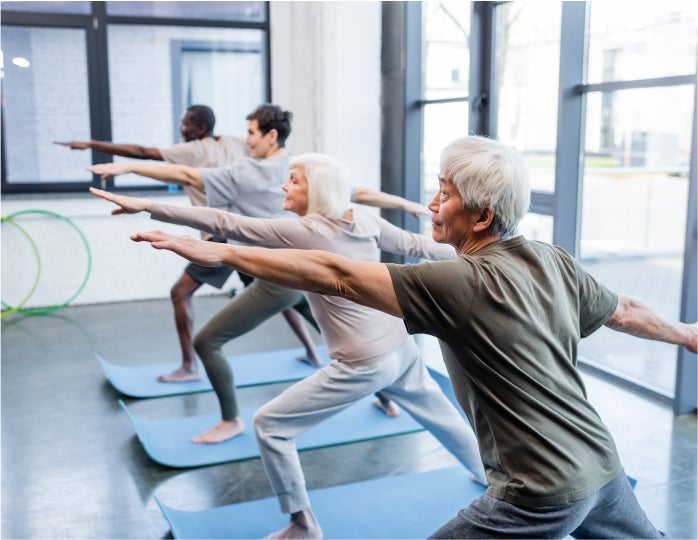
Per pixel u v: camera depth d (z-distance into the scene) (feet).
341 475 11.08
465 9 17.70
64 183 21.68
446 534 5.28
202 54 22.41
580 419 5.25
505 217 5.31
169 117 22.49
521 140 16.76
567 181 14.85
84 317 20.66
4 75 20.89
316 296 8.61
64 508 10.09
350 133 20.63
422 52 19.75
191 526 9.46
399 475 10.96
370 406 13.65
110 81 21.77
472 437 9.83
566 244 15.15
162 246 5.17
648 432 12.22
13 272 21.24
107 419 13.28
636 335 6.06
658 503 9.95
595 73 14.66
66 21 21.06
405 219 20.44
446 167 5.41
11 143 21.20
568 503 4.98
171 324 19.97
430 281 5.07
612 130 14.97
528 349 5.13
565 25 14.24
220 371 12.01
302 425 8.79
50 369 16.14
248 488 10.71
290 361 16.38
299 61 22.26
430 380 9.68
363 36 20.34
